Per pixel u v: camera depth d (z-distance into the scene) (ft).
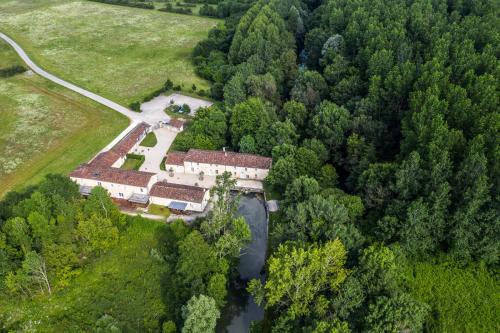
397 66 418.72
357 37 536.01
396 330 219.82
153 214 354.33
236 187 388.37
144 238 331.36
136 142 450.30
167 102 556.92
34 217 280.72
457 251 274.16
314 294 249.14
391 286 241.35
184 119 508.94
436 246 290.76
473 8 531.91
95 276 298.97
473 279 270.05
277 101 498.28
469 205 267.18
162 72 655.35
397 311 221.25
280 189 378.53
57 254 282.36
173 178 400.67
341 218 285.64
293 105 442.91
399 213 289.74
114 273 301.63
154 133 480.64
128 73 651.25
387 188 307.78
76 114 518.78
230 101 485.56
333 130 397.19
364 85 450.71
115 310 276.00
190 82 621.72
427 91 353.92
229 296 295.48
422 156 314.76
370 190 314.96
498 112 327.67
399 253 270.46
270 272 251.19
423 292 263.70
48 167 414.41
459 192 284.41
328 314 239.09
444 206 279.08
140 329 264.52
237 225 293.84
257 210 372.17
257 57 553.23
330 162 404.36
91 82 615.98
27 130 481.05
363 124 384.06
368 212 319.47
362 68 487.61
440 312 251.80
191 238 279.28
